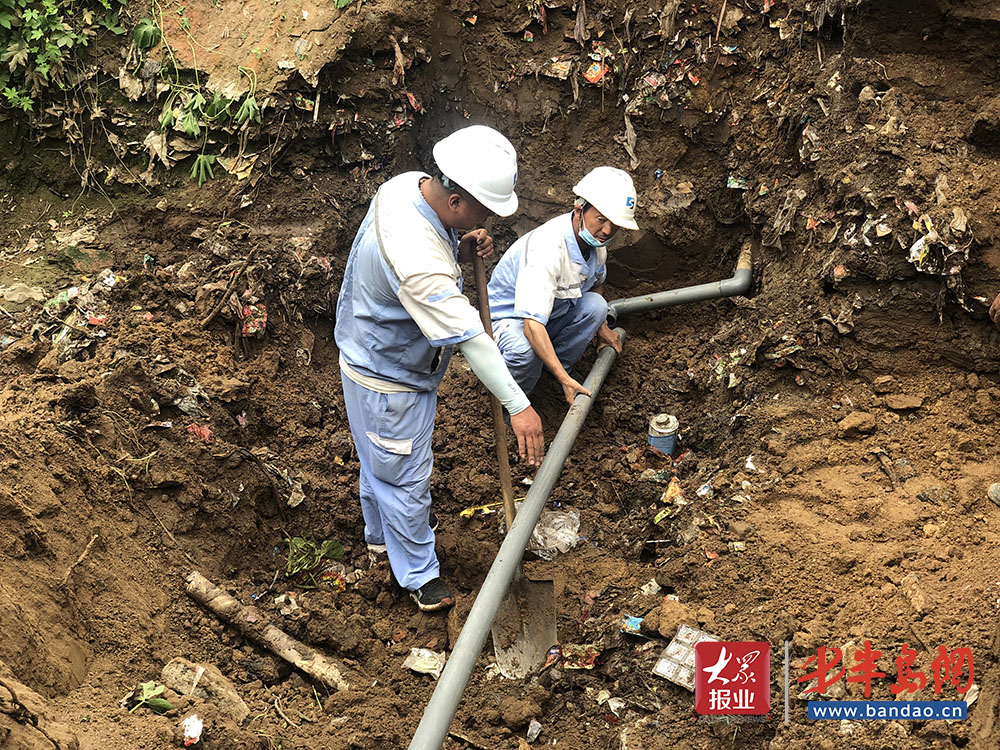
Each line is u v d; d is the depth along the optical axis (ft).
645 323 16.49
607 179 12.94
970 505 12.03
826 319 13.69
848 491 12.41
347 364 11.64
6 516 10.23
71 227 15.23
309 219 15.38
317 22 15.57
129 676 10.44
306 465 13.76
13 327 13.34
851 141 14.23
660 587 12.09
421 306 10.54
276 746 10.29
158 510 12.05
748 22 16.03
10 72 15.55
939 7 13.94
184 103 15.51
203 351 13.64
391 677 11.87
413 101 16.12
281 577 12.77
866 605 10.97
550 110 16.56
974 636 10.28
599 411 15.26
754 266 15.83
